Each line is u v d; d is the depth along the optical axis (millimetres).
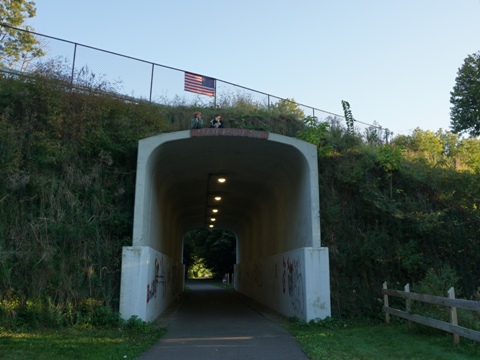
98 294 11859
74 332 10617
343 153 15523
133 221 12562
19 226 11703
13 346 8836
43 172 12438
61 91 13484
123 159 13805
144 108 14703
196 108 17234
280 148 14344
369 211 14625
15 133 12461
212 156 15922
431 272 12219
